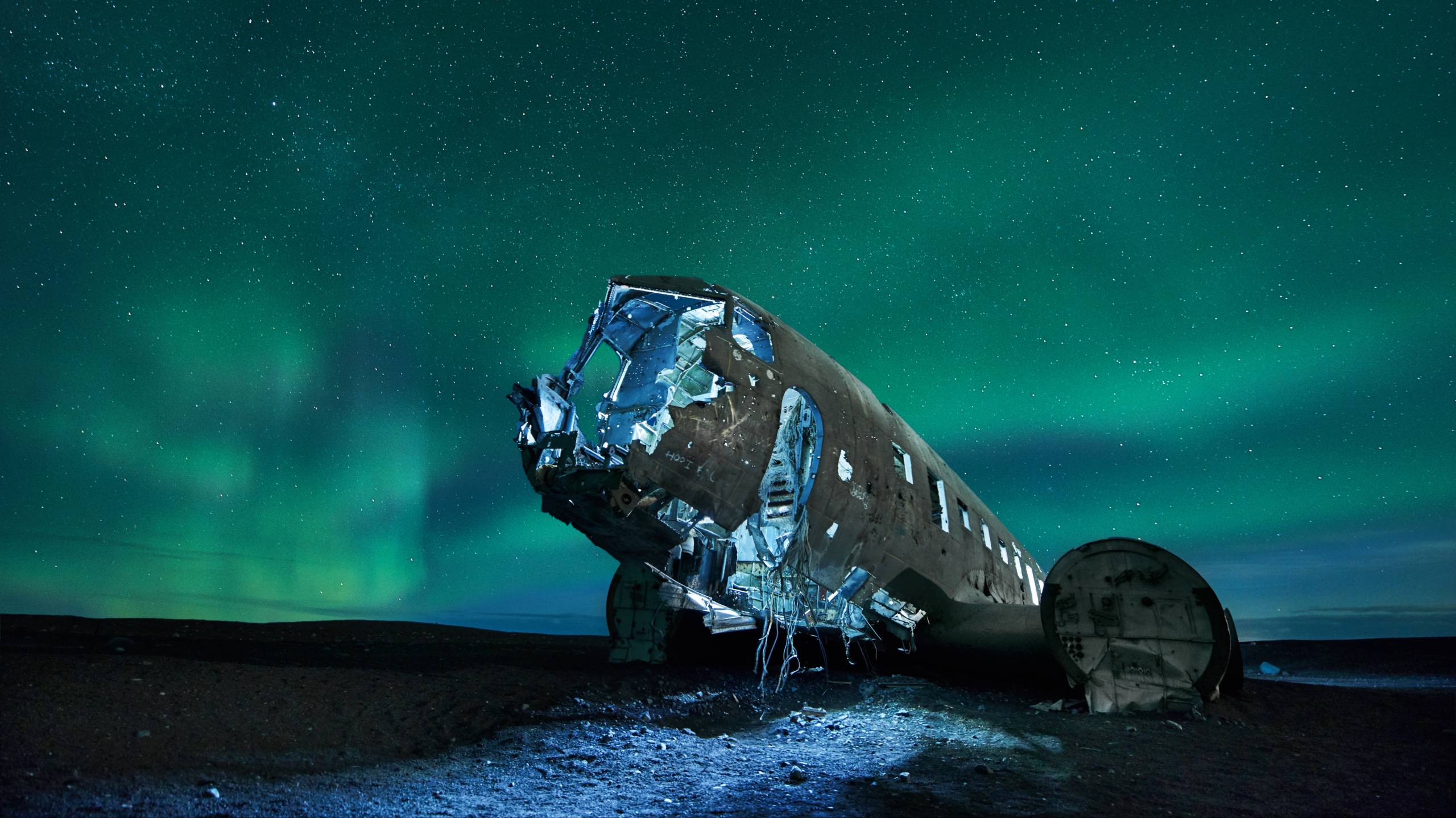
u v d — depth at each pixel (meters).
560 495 9.23
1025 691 9.97
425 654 11.48
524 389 9.80
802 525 10.04
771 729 7.85
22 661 6.84
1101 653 8.87
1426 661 21.41
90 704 5.85
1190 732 7.65
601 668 10.26
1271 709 8.93
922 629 11.56
